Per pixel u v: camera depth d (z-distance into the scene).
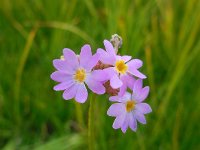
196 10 0.11
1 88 0.10
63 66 0.05
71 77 0.05
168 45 0.11
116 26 0.10
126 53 0.09
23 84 0.11
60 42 0.11
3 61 0.11
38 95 0.10
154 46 0.11
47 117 0.10
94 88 0.05
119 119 0.05
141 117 0.05
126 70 0.05
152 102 0.09
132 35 0.10
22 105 0.11
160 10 0.11
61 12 0.11
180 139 0.10
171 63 0.10
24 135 0.10
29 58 0.11
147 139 0.09
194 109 0.10
